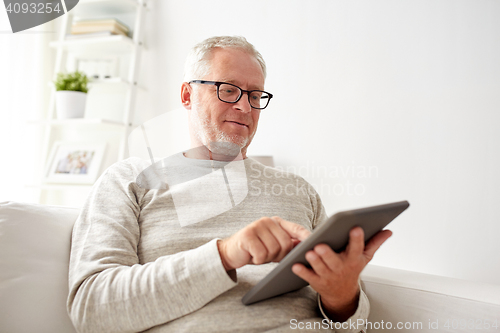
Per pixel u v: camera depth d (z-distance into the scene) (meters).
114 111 2.49
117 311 0.66
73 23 2.37
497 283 1.64
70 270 0.76
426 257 1.77
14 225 0.82
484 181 1.69
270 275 0.61
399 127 1.86
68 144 2.46
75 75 2.30
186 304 0.66
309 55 2.07
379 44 1.92
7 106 2.32
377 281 1.00
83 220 0.85
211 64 1.04
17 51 2.40
